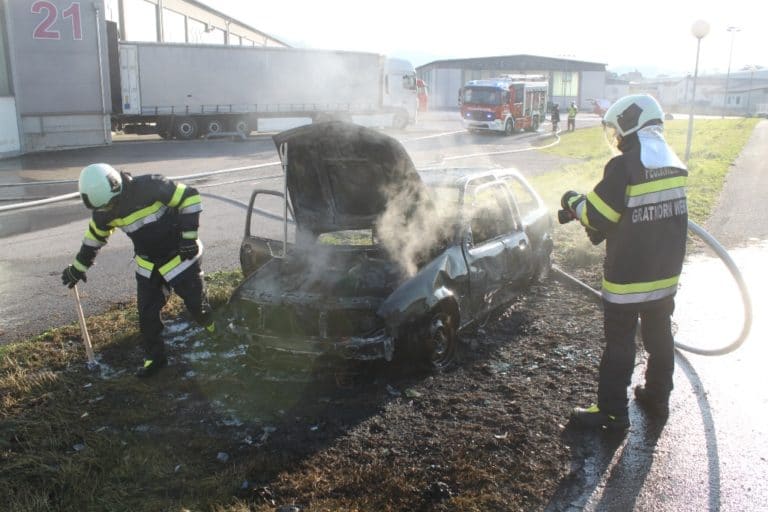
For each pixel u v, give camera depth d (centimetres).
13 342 560
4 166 1848
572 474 354
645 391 424
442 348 493
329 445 389
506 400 441
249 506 331
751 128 3434
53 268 810
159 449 386
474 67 7044
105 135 2467
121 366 509
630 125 384
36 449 388
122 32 3494
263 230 1021
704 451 375
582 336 550
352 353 444
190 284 485
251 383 477
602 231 389
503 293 595
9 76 2152
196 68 2781
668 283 391
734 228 952
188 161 1959
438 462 367
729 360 499
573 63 7119
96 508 333
